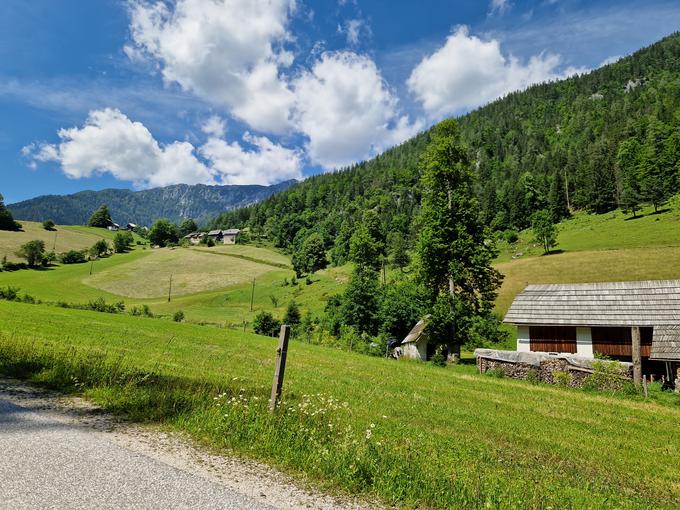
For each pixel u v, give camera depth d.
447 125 35.69
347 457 6.13
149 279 111.12
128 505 4.21
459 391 18.48
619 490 7.60
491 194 147.75
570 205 143.00
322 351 32.91
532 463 8.62
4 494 4.18
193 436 6.65
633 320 30.86
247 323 69.88
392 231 144.88
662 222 91.31
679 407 18.75
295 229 198.38
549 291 36.47
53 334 20.25
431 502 5.35
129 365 12.87
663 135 144.50
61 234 166.38
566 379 23.89
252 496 4.79
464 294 35.53
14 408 7.09
